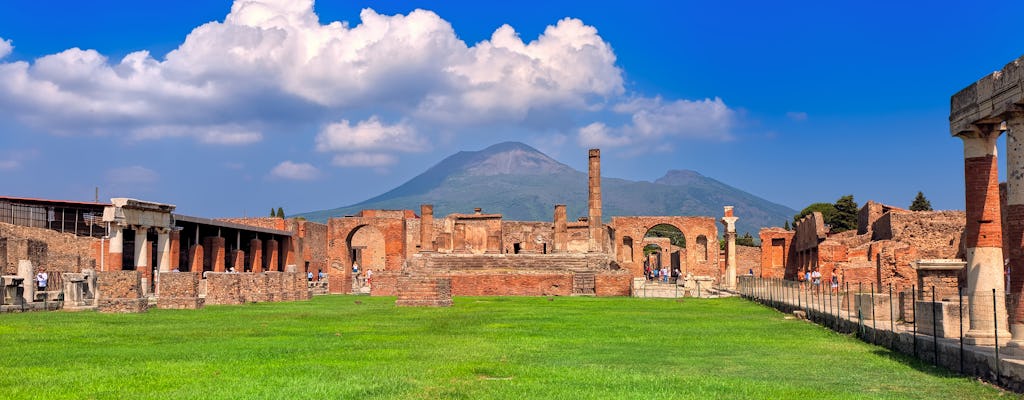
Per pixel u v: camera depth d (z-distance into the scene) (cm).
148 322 3394
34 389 1683
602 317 3903
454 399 1596
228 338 2742
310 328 3155
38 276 4791
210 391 1659
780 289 4641
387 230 9519
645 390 1714
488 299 5941
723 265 11469
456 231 9638
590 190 8281
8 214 6581
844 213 12875
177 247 6900
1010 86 1988
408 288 4856
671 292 7169
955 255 5938
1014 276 2062
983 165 2216
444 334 2955
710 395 1655
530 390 1705
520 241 10500
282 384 1755
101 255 6444
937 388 1781
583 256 7706
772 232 9062
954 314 2219
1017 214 2042
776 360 2252
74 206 6881
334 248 9706
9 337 2698
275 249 8731
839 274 5853
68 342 2581
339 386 1725
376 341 2677
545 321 3616
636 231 10306
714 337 2906
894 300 2953
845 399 1622
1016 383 1733
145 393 1639
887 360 2258
